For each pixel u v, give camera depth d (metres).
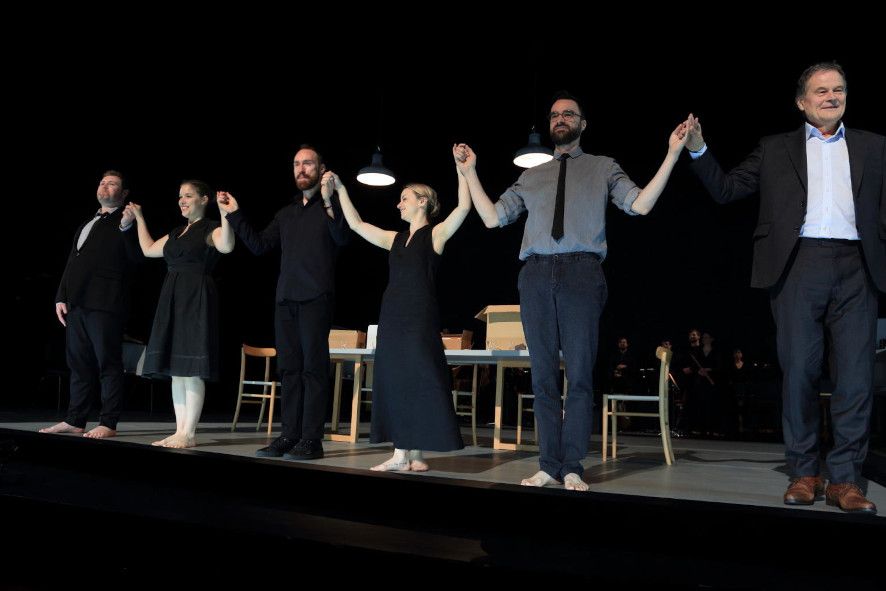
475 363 4.38
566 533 1.90
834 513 1.72
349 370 6.59
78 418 3.64
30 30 5.55
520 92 6.88
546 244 2.50
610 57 6.21
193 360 3.21
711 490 2.46
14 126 6.23
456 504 2.05
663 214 9.18
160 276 8.31
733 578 1.56
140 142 7.10
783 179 2.30
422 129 7.77
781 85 6.54
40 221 7.13
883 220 2.19
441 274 10.15
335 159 8.50
